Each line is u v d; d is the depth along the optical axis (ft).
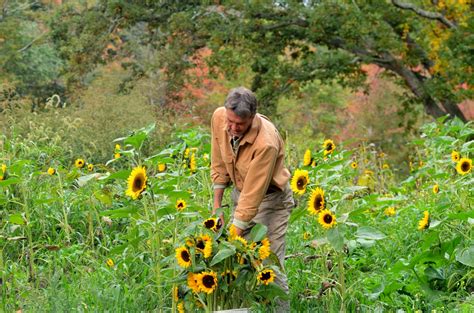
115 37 75.97
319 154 23.32
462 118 70.79
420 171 28.99
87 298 18.42
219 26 68.08
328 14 66.28
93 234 23.43
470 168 22.93
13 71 92.89
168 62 68.49
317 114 106.42
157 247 17.57
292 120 101.30
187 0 70.95
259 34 70.28
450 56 64.95
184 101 69.31
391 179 37.19
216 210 16.74
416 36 71.61
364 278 19.71
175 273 17.71
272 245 17.57
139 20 70.90
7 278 19.93
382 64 71.97
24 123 36.55
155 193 17.28
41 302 17.51
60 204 25.02
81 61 71.20
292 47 72.43
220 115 17.24
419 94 71.15
